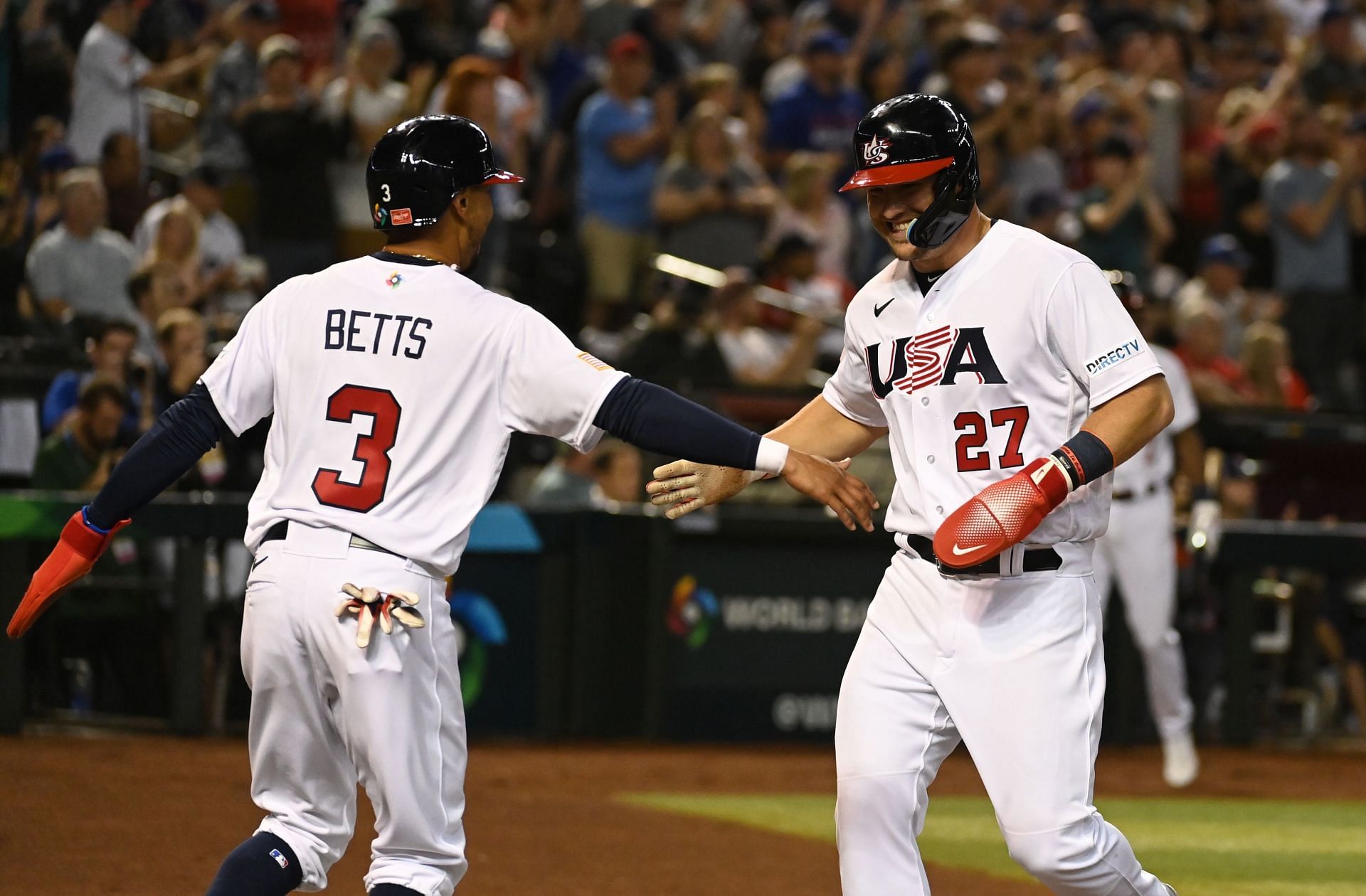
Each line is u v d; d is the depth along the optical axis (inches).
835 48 2026.3
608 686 1423.5
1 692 1242.0
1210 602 1566.2
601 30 2162.9
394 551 531.8
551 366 542.0
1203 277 2006.6
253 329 559.5
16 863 807.7
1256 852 1016.9
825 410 639.1
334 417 539.8
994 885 872.3
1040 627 567.2
